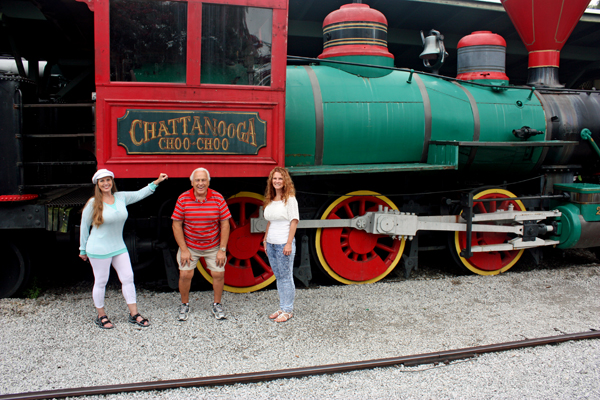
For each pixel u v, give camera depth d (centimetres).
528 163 566
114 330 367
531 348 343
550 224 575
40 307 418
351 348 340
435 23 895
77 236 440
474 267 557
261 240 475
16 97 391
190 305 425
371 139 485
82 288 480
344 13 515
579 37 960
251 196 469
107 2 360
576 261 639
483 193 548
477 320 399
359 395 278
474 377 301
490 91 564
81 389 273
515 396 280
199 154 384
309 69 498
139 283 501
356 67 508
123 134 368
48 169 482
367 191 505
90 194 472
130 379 292
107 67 363
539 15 578
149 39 370
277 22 391
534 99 570
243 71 390
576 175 625
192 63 377
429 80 539
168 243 461
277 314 393
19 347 335
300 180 493
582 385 294
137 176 373
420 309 425
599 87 1291
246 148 392
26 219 404
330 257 496
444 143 475
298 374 296
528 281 520
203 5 377
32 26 530
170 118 376
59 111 518
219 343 347
